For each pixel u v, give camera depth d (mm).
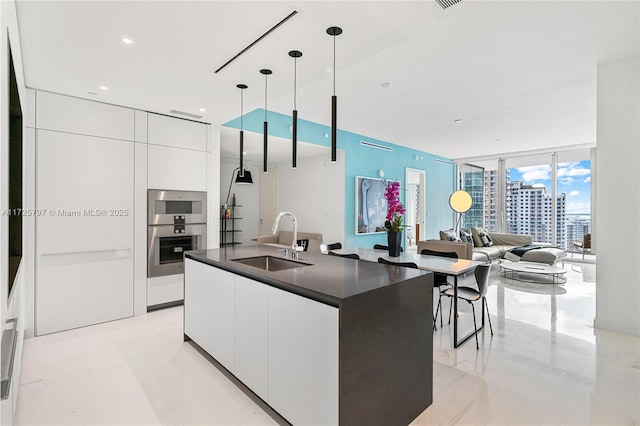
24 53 2506
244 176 3793
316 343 1721
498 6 2529
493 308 4281
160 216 4062
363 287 1790
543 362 2764
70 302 3477
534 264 6156
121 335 3342
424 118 5605
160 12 2006
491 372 2602
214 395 2307
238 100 3574
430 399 2162
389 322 1846
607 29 2840
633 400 2221
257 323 2162
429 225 8914
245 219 8180
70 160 3438
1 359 1344
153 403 2211
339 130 6480
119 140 3746
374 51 2504
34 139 3234
